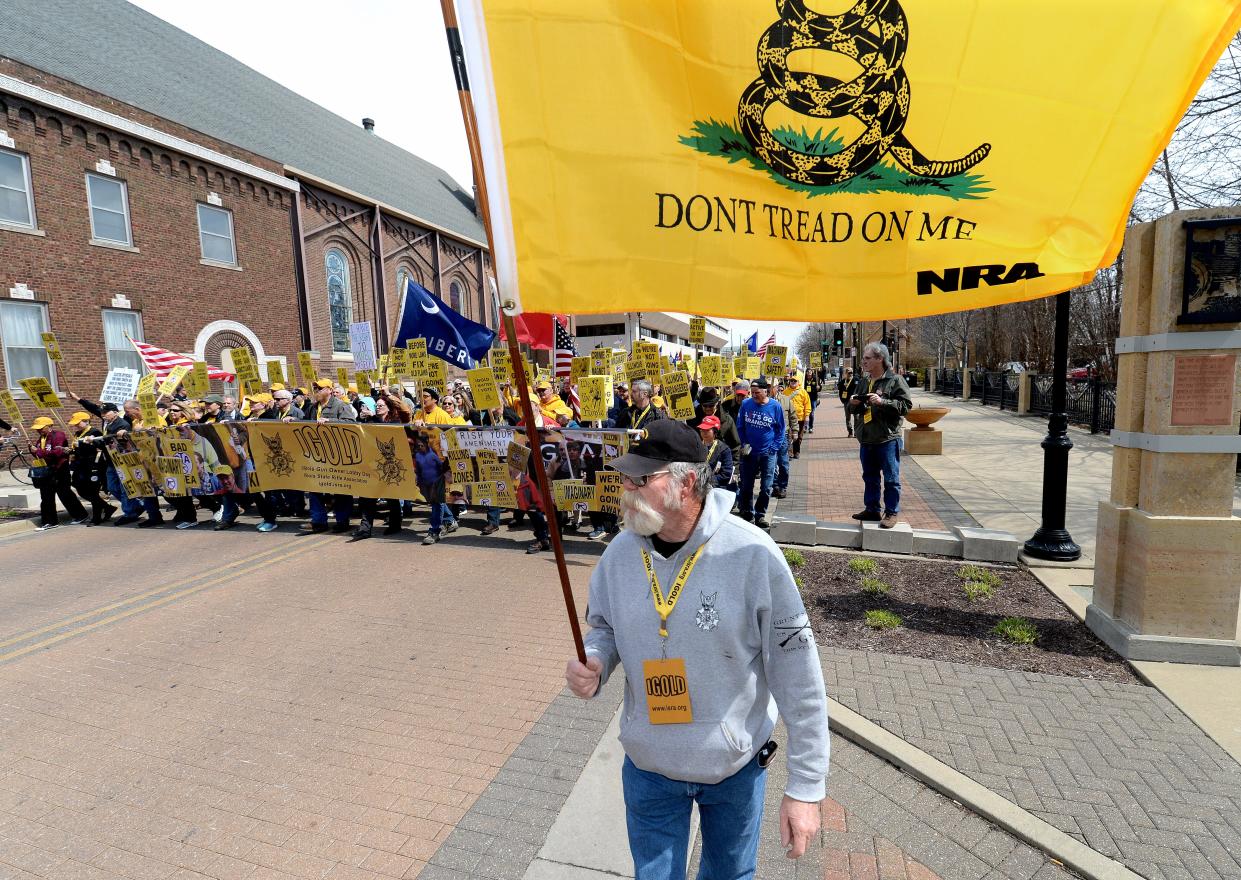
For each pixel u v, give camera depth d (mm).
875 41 2006
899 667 3848
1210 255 3508
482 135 1553
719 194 2031
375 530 8438
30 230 15484
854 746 3166
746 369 12594
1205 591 3719
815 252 2109
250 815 2889
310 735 3525
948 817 2662
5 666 4535
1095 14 1978
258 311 21766
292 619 5258
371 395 11703
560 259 1962
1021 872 2359
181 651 4695
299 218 23359
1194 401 3641
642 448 1688
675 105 1973
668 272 2033
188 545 7996
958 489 9508
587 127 1933
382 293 27750
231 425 8469
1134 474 4000
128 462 9117
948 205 2098
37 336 15781
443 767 3186
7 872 2592
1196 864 2301
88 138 16766
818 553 6188
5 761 3371
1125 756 2924
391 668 4305
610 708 3707
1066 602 4688
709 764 1687
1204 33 1971
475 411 10438
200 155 19578
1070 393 17891
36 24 18828
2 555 7957
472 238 34406
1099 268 2137
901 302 2146
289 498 9414
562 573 1718
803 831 1580
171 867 2592
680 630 1672
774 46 1978
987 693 3516
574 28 1897
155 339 18359
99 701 3986
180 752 3404
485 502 7512
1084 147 2057
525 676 4133
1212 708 3256
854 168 2072
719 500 1734
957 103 2039
